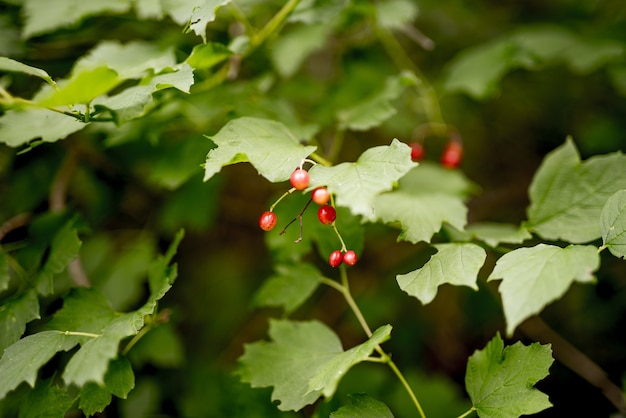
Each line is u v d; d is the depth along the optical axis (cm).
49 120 58
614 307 82
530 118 102
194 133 66
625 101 97
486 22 103
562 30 87
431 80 94
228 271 90
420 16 96
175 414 70
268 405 64
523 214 94
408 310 87
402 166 51
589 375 76
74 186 74
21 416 56
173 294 86
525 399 54
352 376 67
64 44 68
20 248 62
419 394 66
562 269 50
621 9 96
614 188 58
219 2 55
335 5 63
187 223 75
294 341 59
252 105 64
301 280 62
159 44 64
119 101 56
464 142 103
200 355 79
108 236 74
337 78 85
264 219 56
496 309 86
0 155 68
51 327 56
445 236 60
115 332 53
